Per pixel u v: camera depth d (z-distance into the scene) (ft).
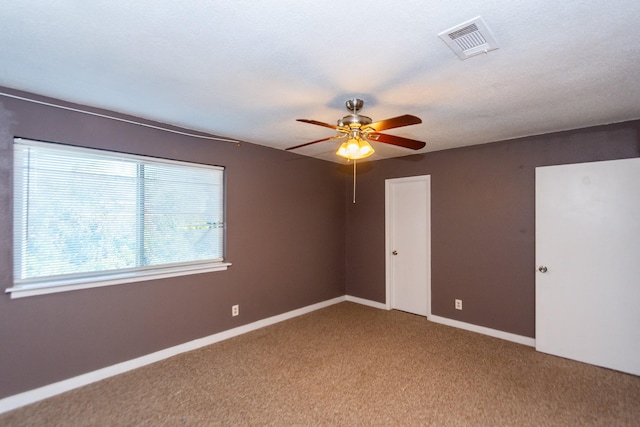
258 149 12.40
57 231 7.87
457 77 6.36
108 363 8.55
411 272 14.40
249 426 6.61
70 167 8.02
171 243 10.03
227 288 11.38
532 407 7.29
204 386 8.12
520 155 11.03
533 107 8.06
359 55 5.51
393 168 14.71
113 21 4.54
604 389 8.04
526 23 4.58
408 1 4.09
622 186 8.98
